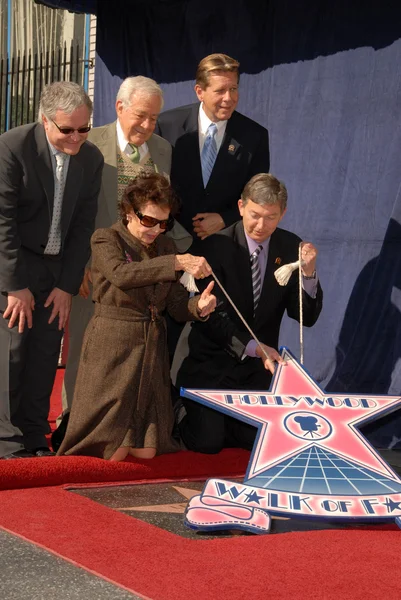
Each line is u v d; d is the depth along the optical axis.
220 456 5.59
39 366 5.60
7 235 5.29
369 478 4.22
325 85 7.01
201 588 3.19
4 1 10.20
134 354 5.13
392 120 6.62
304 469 4.25
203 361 5.68
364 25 6.75
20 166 5.30
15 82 10.16
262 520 3.95
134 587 3.19
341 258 6.91
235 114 6.21
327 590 3.20
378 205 6.68
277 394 4.65
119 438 5.09
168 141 6.19
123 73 8.64
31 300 5.39
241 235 5.56
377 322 6.64
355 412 4.57
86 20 9.53
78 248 5.62
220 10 7.74
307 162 7.13
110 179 5.88
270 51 7.38
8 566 3.42
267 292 5.55
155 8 8.30
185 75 8.10
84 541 3.71
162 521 4.29
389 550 3.73
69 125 5.12
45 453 5.49
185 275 5.05
